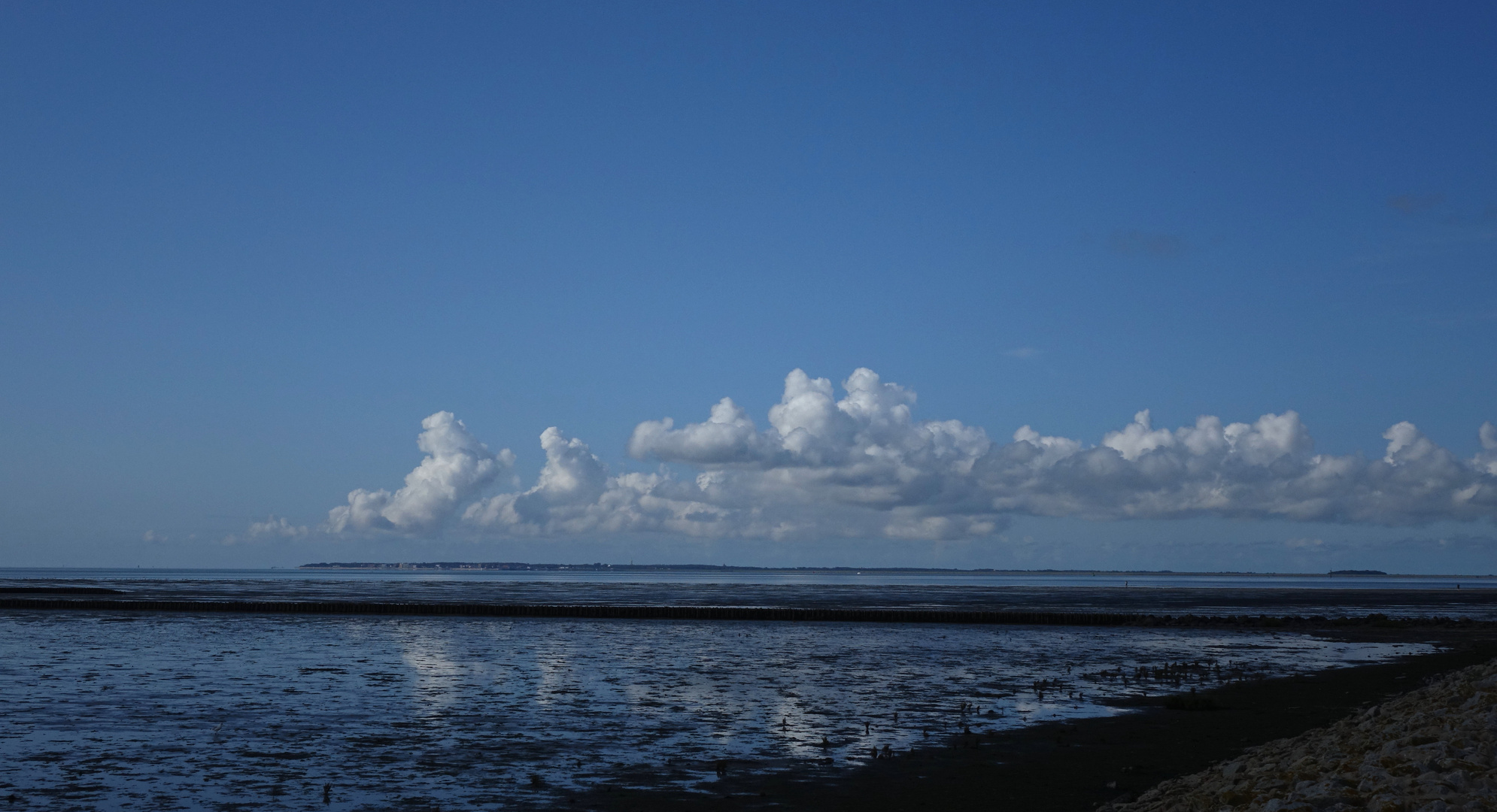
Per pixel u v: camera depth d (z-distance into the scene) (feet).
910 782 69.36
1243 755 76.69
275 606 291.17
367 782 69.56
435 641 192.24
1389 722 73.10
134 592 465.88
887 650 177.78
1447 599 505.25
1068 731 90.22
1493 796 43.06
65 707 102.68
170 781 69.67
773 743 84.38
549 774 72.02
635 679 130.62
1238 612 348.79
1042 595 562.25
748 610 282.77
